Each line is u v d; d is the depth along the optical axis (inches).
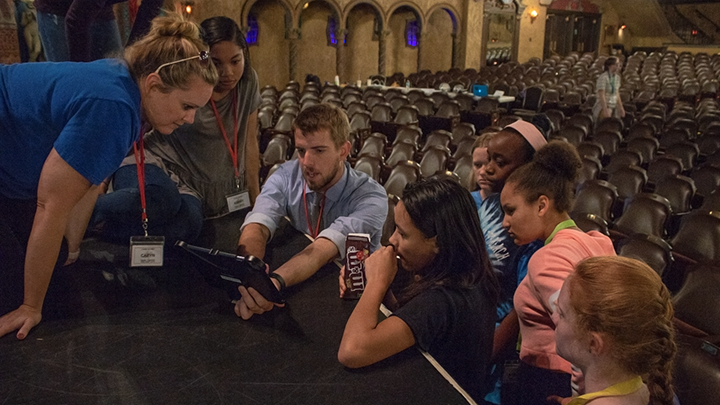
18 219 59.4
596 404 42.2
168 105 52.2
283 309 56.9
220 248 71.1
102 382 43.4
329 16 647.1
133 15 112.4
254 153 96.4
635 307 40.1
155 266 65.6
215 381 44.0
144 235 69.5
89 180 49.5
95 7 78.2
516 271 79.2
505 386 73.0
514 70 649.0
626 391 42.3
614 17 982.4
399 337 48.8
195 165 83.3
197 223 75.7
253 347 49.4
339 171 77.3
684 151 258.7
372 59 690.2
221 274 56.6
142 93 51.6
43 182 48.6
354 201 78.2
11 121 50.9
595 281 42.1
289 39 613.9
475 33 729.6
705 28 957.8
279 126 332.8
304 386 43.8
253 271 52.6
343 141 74.9
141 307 56.2
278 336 51.4
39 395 41.6
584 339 42.5
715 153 251.0
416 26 711.7
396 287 89.2
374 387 43.9
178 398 41.7
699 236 144.4
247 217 75.7
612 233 151.6
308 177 75.5
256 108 93.5
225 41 76.1
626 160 240.8
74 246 64.5
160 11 76.9
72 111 48.2
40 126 50.3
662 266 120.5
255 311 54.6
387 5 660.7
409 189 57.2
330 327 53.4
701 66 688.4
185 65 50.1
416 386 44.2
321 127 72.4
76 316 53.7
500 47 778.2
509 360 73.9
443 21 736.3
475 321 54.4
